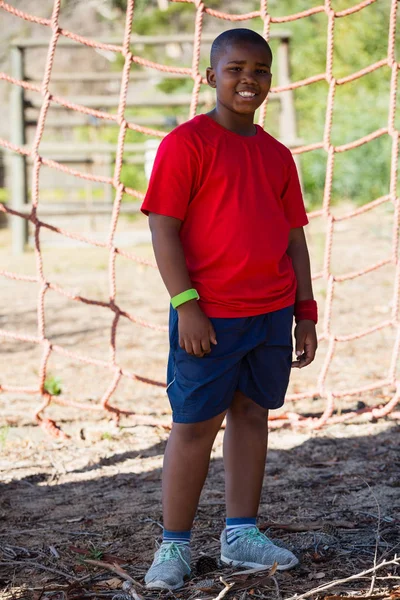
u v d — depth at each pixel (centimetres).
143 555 444
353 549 437
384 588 389
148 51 3297
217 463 599
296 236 435
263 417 424
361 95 2433
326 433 665
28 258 1891
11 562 438
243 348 395
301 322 429
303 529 467
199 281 397
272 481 557
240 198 395
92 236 2209
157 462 608
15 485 566
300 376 841
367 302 1238
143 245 2047
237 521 423
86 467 600
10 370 897
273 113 2706
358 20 2536
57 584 410
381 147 2277
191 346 388
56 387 791
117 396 790
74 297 684
